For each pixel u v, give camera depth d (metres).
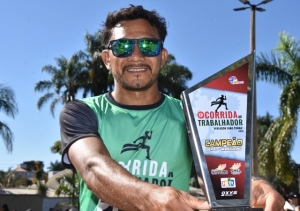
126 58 2.26
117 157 2.23
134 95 2.32
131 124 2.27
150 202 1.56
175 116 2.36
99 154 1.85
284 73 12.77
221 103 1.77
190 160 2.37
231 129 1.75
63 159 2.11
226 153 1.71
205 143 1.73
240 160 1.70
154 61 2.29
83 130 2.08
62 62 25.30
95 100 2.34
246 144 1.72
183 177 2.32
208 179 1.68
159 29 2.37
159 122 2.30
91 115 2.22
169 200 1.53
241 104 1.77
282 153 12.48
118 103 2.32
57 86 25.06
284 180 12.70
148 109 2.32
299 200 9.36
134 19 2.31
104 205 2.19
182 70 24.97
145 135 2.27
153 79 2.30
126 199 1.63
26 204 30.88
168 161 2.26
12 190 38.88
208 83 1.79
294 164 18.95
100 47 24.77
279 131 12.76
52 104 25.06
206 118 1.75
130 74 2.27
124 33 2.28
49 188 40.78
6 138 17.06
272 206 1.71
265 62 12.89
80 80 24.69
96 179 1.75
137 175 2.22
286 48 12.79
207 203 1.65
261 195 1.80
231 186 1.67
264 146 12.98
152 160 2.24
